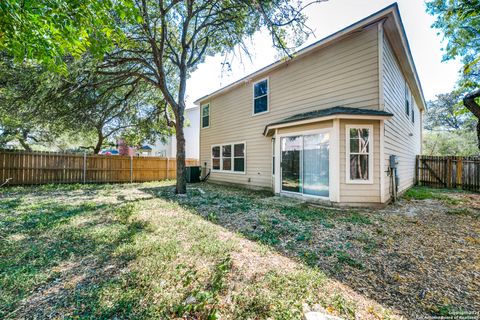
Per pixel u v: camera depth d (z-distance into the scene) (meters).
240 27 7.67
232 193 8.52
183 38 8.18
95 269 2.63
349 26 6.25
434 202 6.85
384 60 6.12
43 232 3.88
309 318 1.79
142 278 2.41
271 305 1.99
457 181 10.32
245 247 3.30
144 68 9.58
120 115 11.08
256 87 9.85
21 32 2.67
